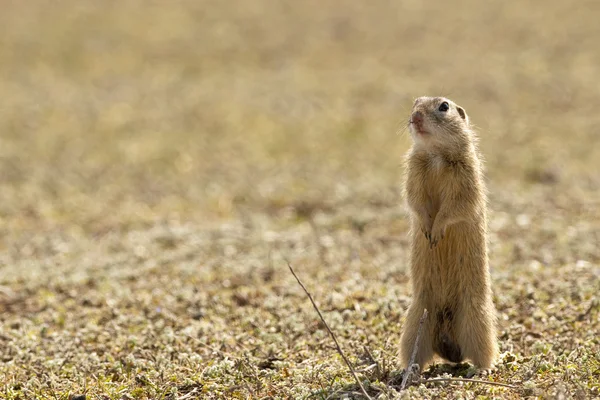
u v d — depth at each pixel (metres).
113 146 29.81
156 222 21.06
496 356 10.09
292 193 23.41
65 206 23.02
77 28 47.56
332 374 9.85
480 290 9.95
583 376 9.12
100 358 11.34
